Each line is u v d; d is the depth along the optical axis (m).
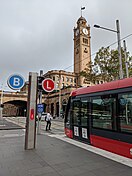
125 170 5.12
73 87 48.22
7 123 24.73
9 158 6.16
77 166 5.44
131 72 22.67
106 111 7.55
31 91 7.70
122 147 6.55
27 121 7.62
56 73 74.56
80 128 9.48
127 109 6.49
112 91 7.38
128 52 23.44
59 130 16.50
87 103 9.04
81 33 83.19
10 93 62.41
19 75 8.66
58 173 4.84
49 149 7.59
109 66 24.31
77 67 83.19
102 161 5.98
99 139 7.82
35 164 5.57
